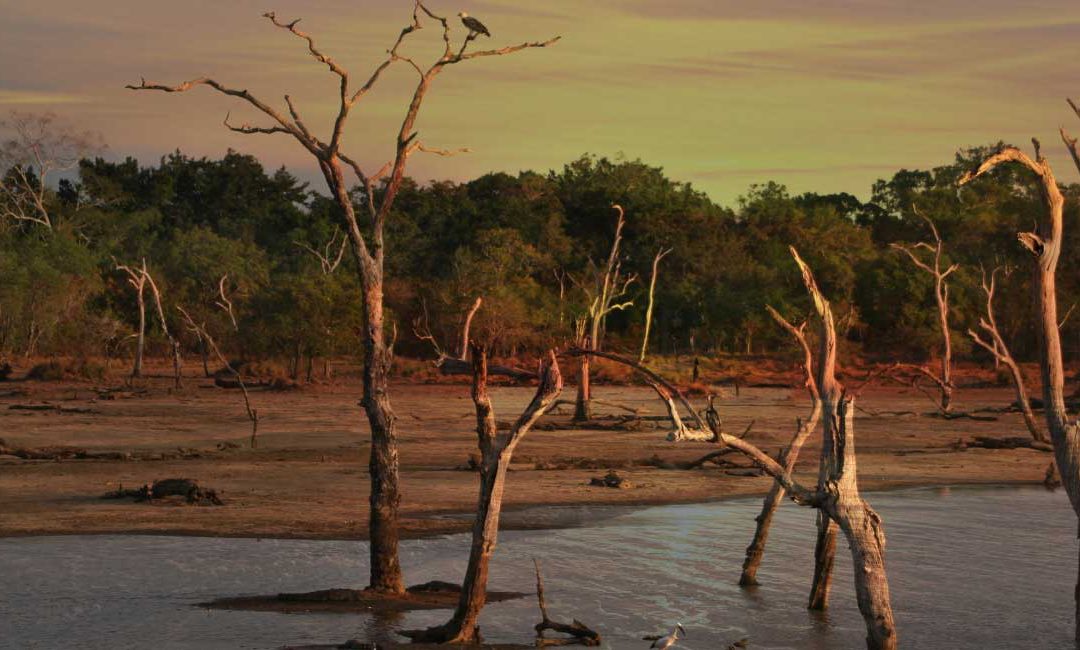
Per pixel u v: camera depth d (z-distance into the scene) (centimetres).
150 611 1441
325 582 1620
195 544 1889
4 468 2864
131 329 8844
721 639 1358
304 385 6681
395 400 5988
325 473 2859
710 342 9331
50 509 2216
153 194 13500
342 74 1420
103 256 10706
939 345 8644
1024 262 9794
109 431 3962
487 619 1434
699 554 1883
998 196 12344
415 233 11544
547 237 10994
